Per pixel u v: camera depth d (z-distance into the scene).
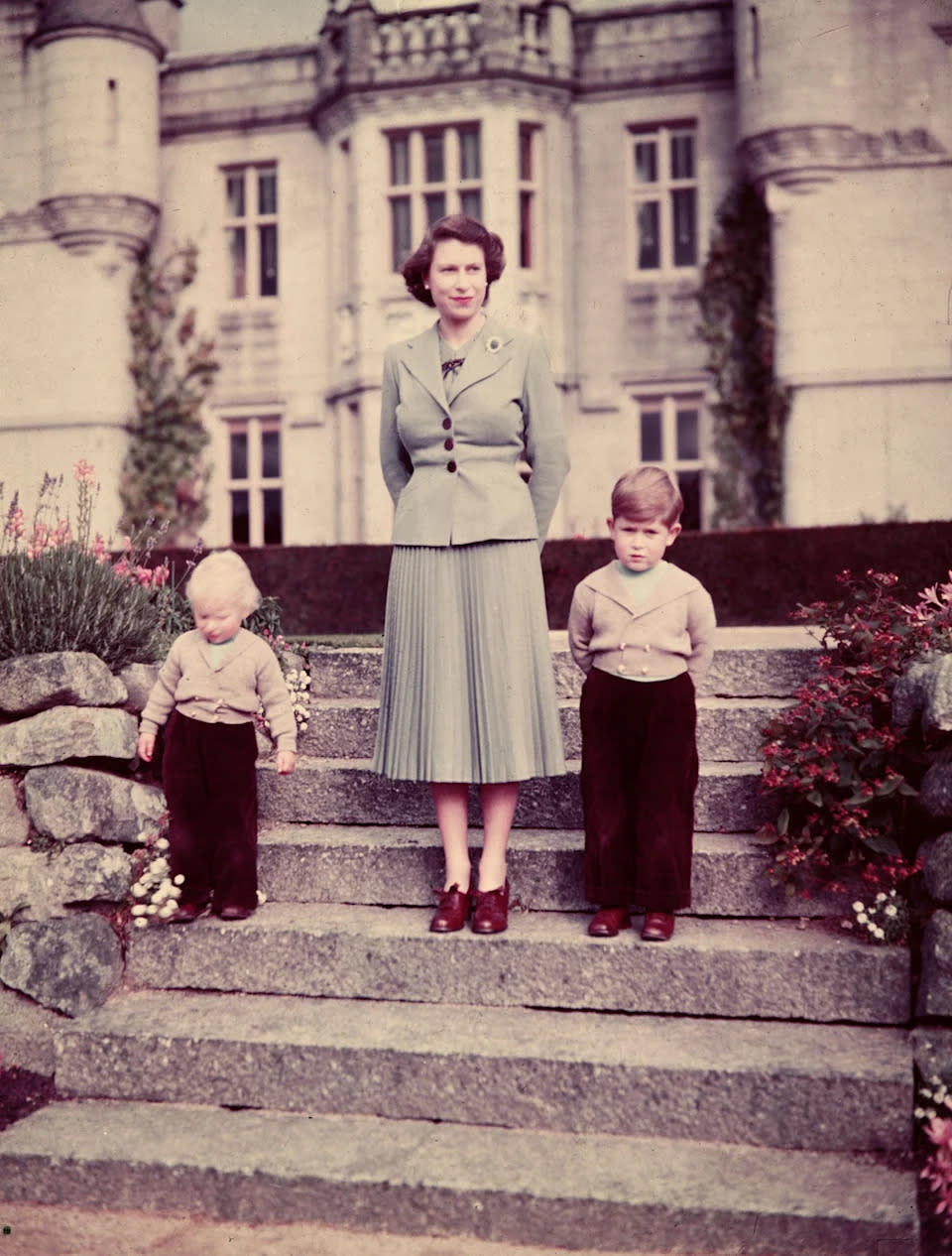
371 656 4.82
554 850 3.64
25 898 3.65
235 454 16.30
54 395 15.69
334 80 15.21
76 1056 3.29
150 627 4.37
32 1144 2.99
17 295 15.78
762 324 14.50
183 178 16.08
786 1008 3.21
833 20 13.52
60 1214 2.90
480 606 3.42
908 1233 2.55
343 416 15.34
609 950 3.30
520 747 3.38
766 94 13.70
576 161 15.14
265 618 5.08
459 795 3.52
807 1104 2.90
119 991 3.57
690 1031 3.17
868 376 13.68
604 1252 2.68
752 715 4.04
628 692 3.41
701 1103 2.95
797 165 13.66
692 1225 2.64
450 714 3.41
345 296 15.29
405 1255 2.68
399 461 3.71
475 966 3.37
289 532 15.76
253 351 15.93
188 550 9.36
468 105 14.64
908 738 3.55
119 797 3.73
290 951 3.49
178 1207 2.88
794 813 3.70
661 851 3.32
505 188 14.61
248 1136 3.02
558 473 3.53
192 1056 3.22
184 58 16.00
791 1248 2.60
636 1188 2.72
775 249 14.04
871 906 3.39
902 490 13.66
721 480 14.58
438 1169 2.82
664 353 14.88
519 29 14.72
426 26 14.75
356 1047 3.12
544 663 3.46
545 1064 3.02
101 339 15.67
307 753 4.43
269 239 16.19
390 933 3.44
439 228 3.49
